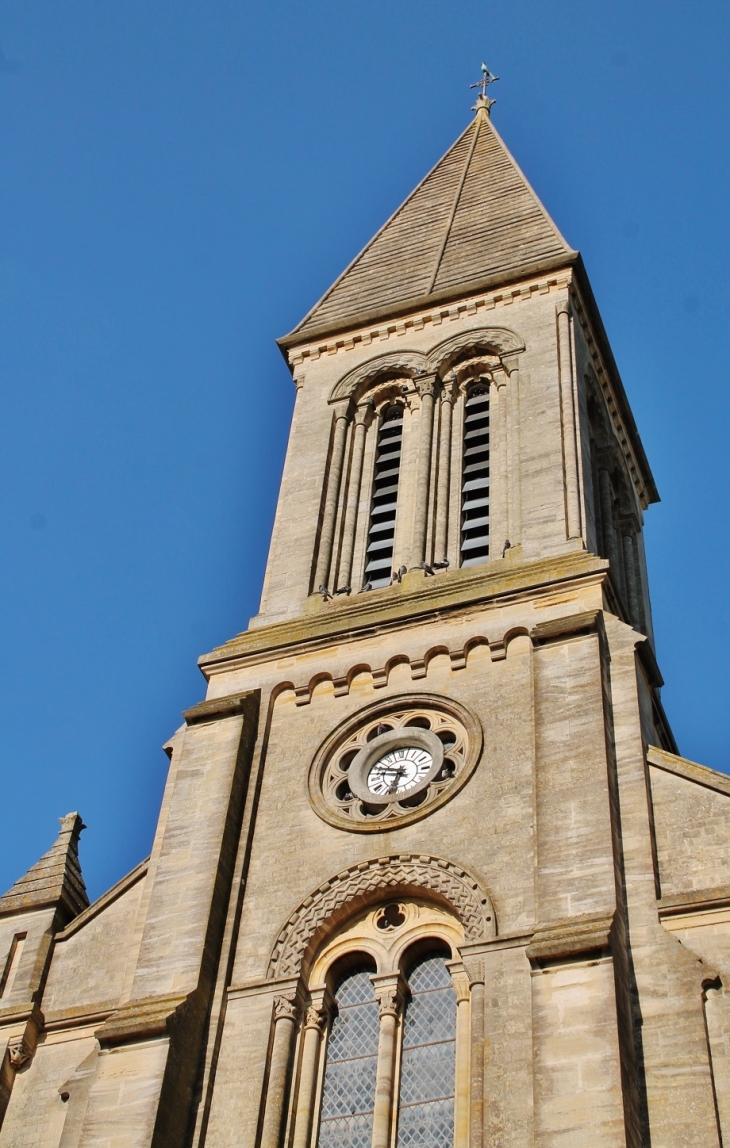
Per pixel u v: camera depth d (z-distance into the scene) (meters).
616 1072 27.72
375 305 53.38
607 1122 27.03
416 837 34.97
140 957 34.06
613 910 30.98
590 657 36.91
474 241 55.88
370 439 49.41
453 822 34.97
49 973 36.00
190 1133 30.98
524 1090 29.30
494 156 63.59
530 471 44.62
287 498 47.34
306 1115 31.34
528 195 57.94
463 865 33.88
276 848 36.22
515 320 50.12
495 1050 30.12
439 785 36.16
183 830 36.72
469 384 49.75
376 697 39.03
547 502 43.41
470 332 50.28
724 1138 27.77
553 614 39.09
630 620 50.22
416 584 42.59
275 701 40.09
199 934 34.06
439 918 33.72
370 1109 31.34
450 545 44.41
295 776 37.88
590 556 40.47
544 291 50.69
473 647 39.19
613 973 29.38
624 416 55.31
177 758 39.03
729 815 33.16
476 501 45.69
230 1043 32.47
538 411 46.47
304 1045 32.47
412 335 51.47
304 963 33.66
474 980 31.52
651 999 30.00
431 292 52.16
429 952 33.56
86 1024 34.41
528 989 30.95
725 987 29.89
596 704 35.66
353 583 44.50
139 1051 31.50
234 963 34.06
